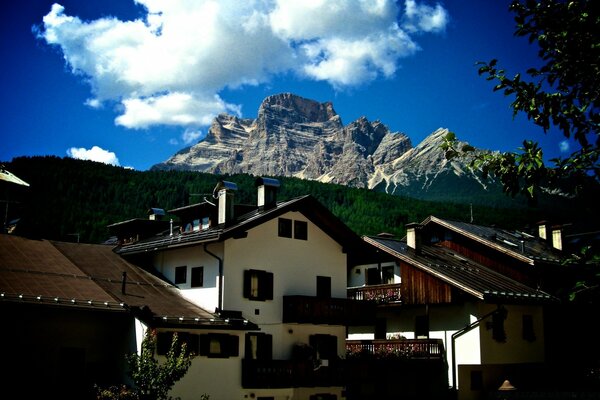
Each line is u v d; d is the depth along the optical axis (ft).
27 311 79.15
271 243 99.91
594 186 28.32
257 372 89.92
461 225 141.38
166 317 82.99
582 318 129.80
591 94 28.76
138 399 71.56
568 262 29.58
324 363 97.50
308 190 476.13
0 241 95.45
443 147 33.22
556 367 120.78
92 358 83.30
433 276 114.42
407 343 111.65
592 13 28.12
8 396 75.31
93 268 96.78
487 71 31.27
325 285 106.52
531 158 29.60
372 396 118.01
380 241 128.26
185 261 99.55
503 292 112.16
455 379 110.22
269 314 97.45
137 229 115.24
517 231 156.56
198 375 84.43
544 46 29.53
